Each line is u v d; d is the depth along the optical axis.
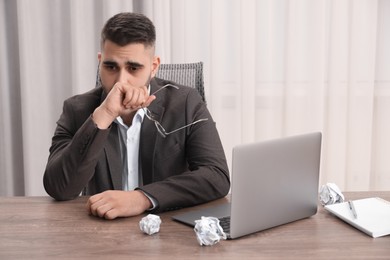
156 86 1.60
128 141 1.54
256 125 2.60
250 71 2.49
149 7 2.43
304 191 1.15
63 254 0.95
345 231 1.08
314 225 1.12
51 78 2.52
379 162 2.63
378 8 2.49
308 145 1.13
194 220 1.13
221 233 1.02
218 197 1.33
